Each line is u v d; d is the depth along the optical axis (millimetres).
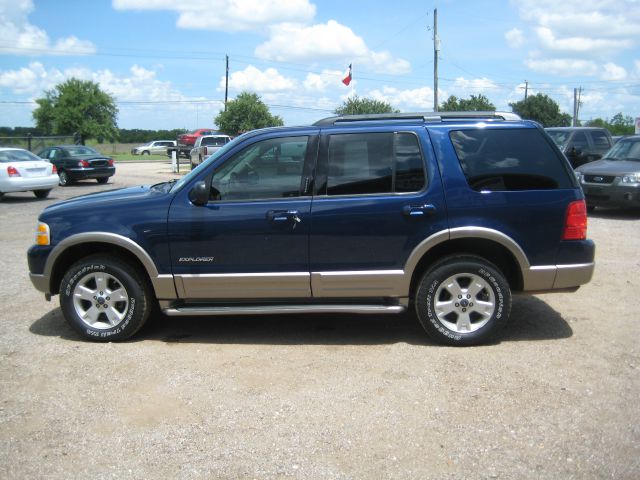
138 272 5086
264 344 5059
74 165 21484
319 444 3420
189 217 4875
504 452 3309
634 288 6660
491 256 5059
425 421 3664
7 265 8312
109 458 3307
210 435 3541
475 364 4527
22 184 16609
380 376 4340
